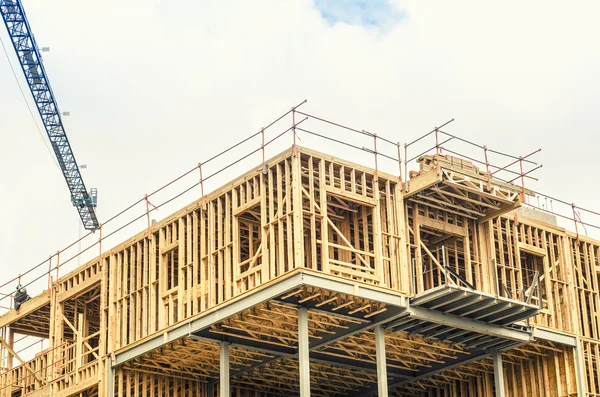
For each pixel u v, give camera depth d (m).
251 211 38.00
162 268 41.31
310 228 37.25
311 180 36.25
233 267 37.47
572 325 43.34
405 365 44.16
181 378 43.78
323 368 44.22
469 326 38.75
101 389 41.94
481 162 40.28
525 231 43.78
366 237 37.34
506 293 39.03
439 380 45.53
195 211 40.41
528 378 43.69
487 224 41.44
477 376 44.56
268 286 35.38
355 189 37.25
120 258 43.84
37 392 45.69
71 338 49.81
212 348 40.50
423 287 39.56
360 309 36.81
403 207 38.69
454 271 41.47
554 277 43.84
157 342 40.12
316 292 35.25
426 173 38.38
